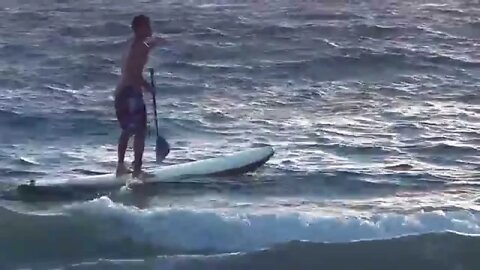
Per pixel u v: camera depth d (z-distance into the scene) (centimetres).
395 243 785
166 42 1000
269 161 1142
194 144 1279
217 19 3441
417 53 2495
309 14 3638
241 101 1700
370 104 1666
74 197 957
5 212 869
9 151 1215
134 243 805
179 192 985
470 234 802
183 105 1633
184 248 795
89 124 1412
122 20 3422
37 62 2330
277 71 2184
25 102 1634
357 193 998
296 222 826
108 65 2286
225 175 1049
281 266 751
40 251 794
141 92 1005
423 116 1521
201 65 2288
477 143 1280
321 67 2262
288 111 1578
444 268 752
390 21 3394
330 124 1439
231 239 806
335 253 771
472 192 1007
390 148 1240
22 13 3659
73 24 3275
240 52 2572
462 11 3759
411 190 1014
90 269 740
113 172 1091
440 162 1160
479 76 2112
